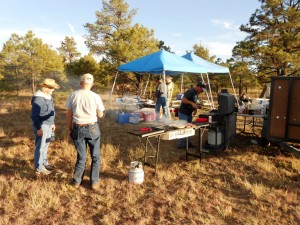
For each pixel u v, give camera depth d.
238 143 6.87
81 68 20.34
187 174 4.77
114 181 4.39
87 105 3.85
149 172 4.80
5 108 12.84
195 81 24.00
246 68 18.72
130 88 20.22
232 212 3.51
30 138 7.02
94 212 3.45
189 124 5.16
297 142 5.07
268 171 4.89
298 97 4.98
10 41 23.81
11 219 3.24
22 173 4.61
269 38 18.34
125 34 19.12
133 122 9.31
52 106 4.66
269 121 5.36
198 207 3.62
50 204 3.55
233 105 6.50
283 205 3.67
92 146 4.03
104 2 21.20
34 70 23.83
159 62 8.71
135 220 3.29
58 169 4.86
